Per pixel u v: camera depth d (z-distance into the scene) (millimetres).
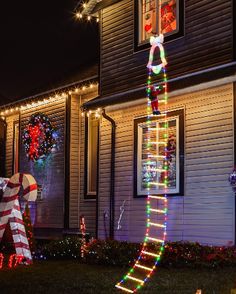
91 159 16922
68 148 17078
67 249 13156
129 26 14648
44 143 18141
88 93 17078
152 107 12273
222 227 11703
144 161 13828
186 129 12781
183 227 12578
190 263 10773
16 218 12211
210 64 12344
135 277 9766
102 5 15398
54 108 17922
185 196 12625
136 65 14266
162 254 10914
